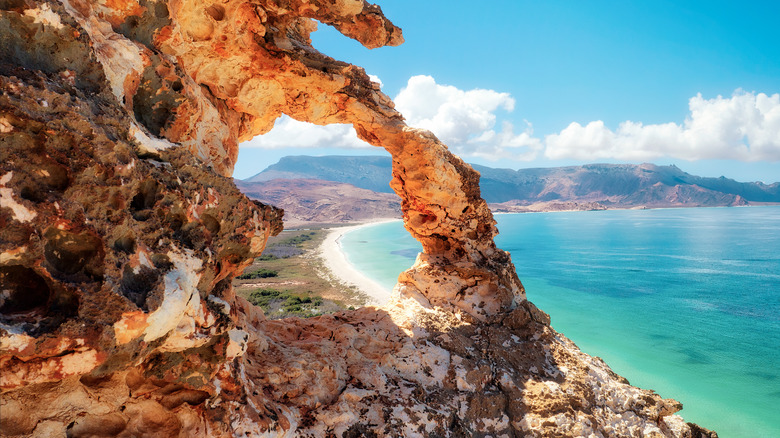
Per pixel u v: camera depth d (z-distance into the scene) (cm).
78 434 519
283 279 5191
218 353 593
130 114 547
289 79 991
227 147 927
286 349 884
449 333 1084
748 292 5288
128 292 447
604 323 3884
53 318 405
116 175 451
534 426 920
